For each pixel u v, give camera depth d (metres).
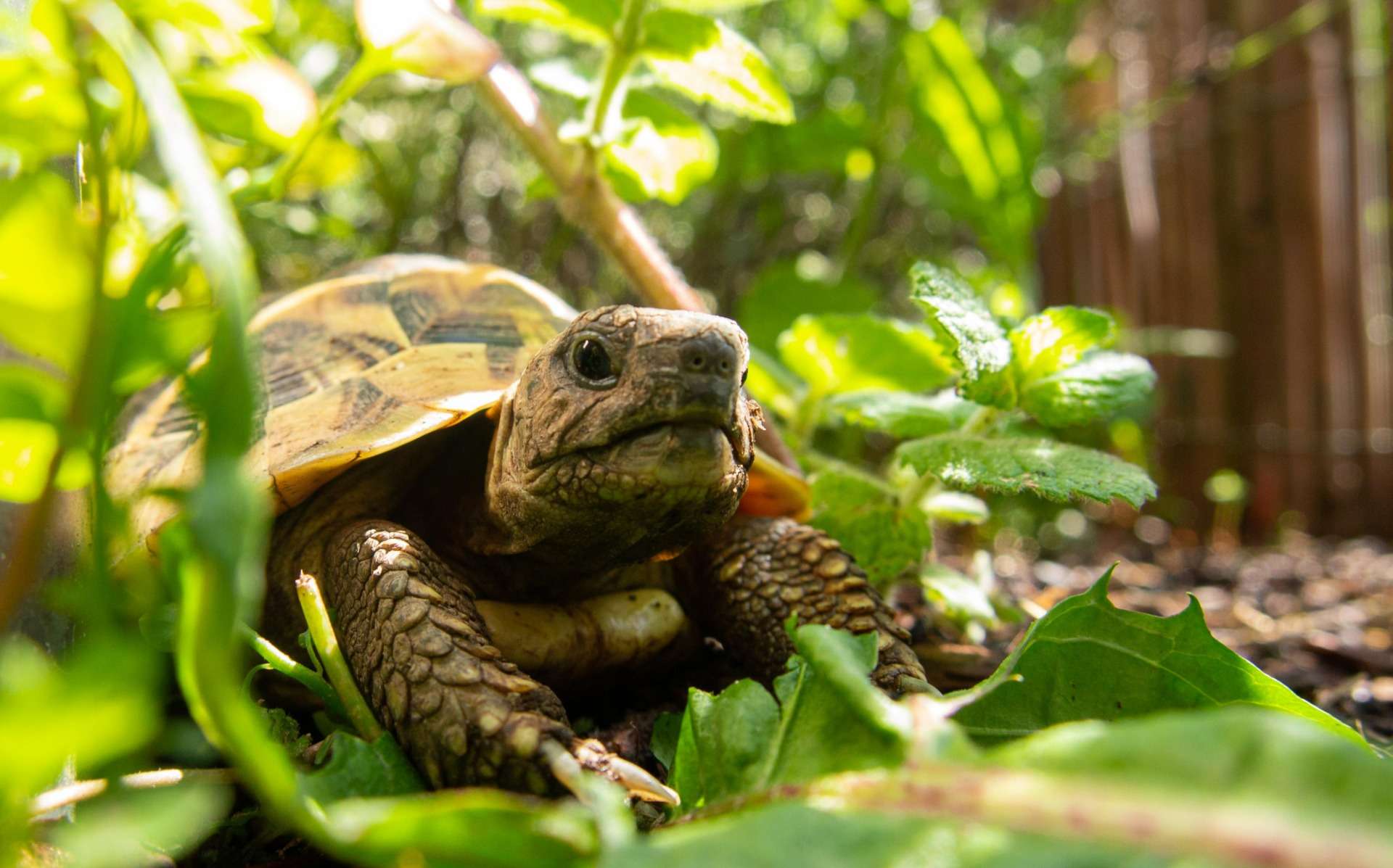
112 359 0.17
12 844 0.17
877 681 0.23
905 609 0.31
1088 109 0.67
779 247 0.60
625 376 0.22
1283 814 0.16
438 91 0.45
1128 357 0.26
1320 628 0.36
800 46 0.55
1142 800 0.16
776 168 0.47
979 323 0.25
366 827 0.17
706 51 0.26
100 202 0.18
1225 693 0.21
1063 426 0.25
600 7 0.26
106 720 0.16
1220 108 0.62
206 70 0.21
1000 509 0.55
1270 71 0.61
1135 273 0.67
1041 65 0.56
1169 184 0.65
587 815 0.18
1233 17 0.62
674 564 0.26
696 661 0.26
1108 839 0.16
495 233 0.52
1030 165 0.45
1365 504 0.60
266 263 0.45
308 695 0.23
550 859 0.17
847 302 0.42
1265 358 0.62
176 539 0.17
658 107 0.29
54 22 0.18
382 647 0.21
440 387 0.24
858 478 0.28
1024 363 0.25
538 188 0.29
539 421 0.22
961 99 0.43
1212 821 0.16
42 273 0.17
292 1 0.36
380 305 0.26
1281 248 0.61
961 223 0.63
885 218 0.62
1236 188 0.62
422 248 0.49
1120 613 0.21
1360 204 0.60
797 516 0.27
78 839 0.16
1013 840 0.17
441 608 0.21
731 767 0.19
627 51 0.26
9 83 0.18
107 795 0.19
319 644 0.21
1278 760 0.16
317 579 0.23
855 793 0.17
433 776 0.20
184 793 0.17
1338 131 0.59
